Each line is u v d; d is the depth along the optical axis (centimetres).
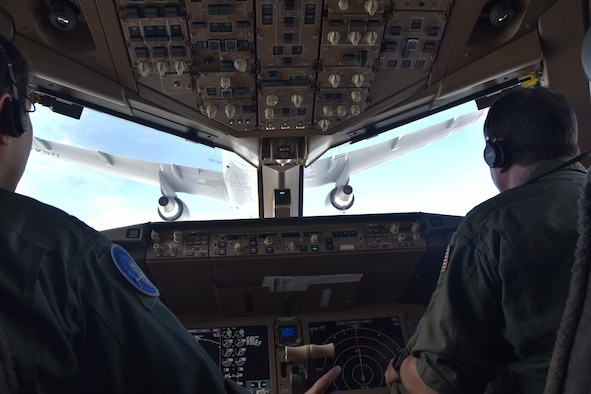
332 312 229
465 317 113
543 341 102
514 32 244
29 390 58
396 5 218
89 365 66
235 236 211
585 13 235
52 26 224
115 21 216
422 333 123
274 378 203
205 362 78
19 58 85
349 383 202
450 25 229
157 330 73
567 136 124
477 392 113
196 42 226
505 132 127
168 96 253
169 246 207
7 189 76
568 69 244
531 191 116
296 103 251
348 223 220
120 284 73
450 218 217
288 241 211
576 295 66
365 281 224
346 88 251
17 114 78
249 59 234
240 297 218
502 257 108
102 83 241
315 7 214
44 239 68
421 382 118
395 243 214
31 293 62
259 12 214
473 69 252
